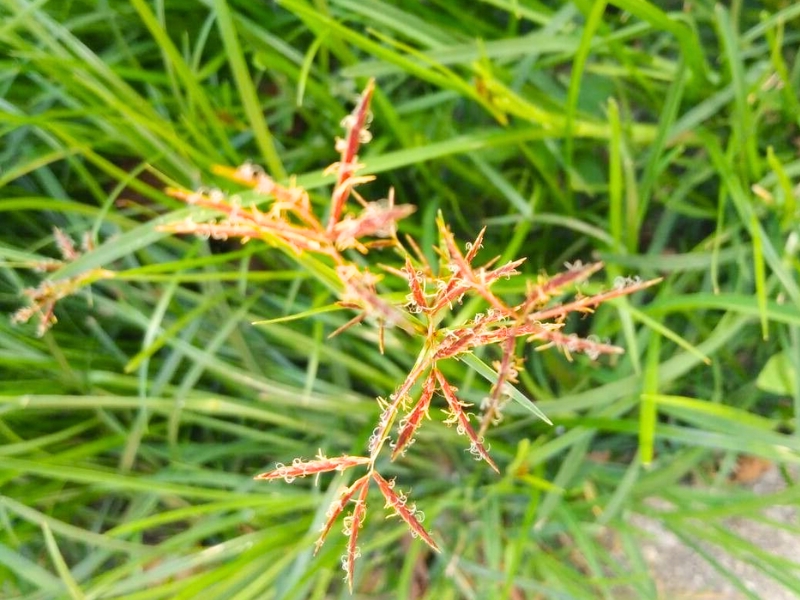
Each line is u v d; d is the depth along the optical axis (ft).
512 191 0.71
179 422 0.74
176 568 0.64
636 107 0.80
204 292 0.71
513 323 0.40
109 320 0.75
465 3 0.78
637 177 0.75
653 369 0.64
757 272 0.58
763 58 0.74
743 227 0.70
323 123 0.76
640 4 0.57
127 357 0.74
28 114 0.68
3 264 0.56
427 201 0.77
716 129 0.74
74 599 0.57
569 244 0.80
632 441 0.76
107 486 0.69
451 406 0.40
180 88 0.71
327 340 0.75
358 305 0.36
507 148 0.74
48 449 0.72
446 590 0.73
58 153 0.63
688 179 0.71
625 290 0.35
